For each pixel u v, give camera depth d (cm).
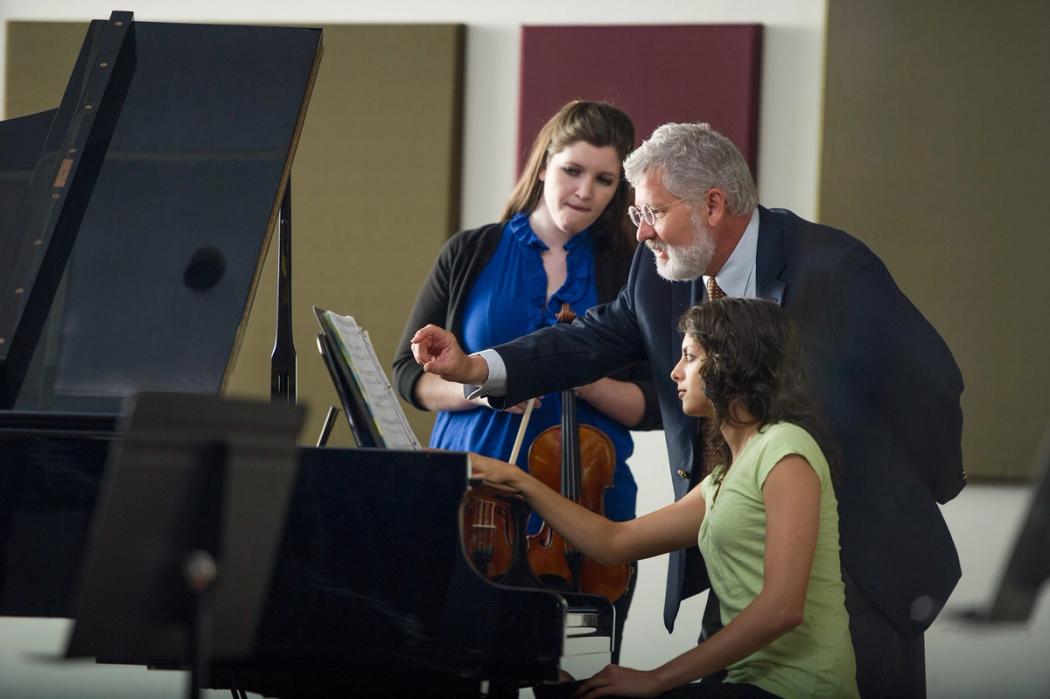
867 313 877
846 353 871
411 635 707
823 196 1496
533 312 1162
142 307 814
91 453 719
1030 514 559
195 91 896
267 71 902
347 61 1591
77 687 1459
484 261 1188
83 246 838
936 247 1479
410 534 711
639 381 1146
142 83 902
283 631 714
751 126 1509
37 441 721
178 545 593
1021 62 1469
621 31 1539
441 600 707
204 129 879
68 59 1631
